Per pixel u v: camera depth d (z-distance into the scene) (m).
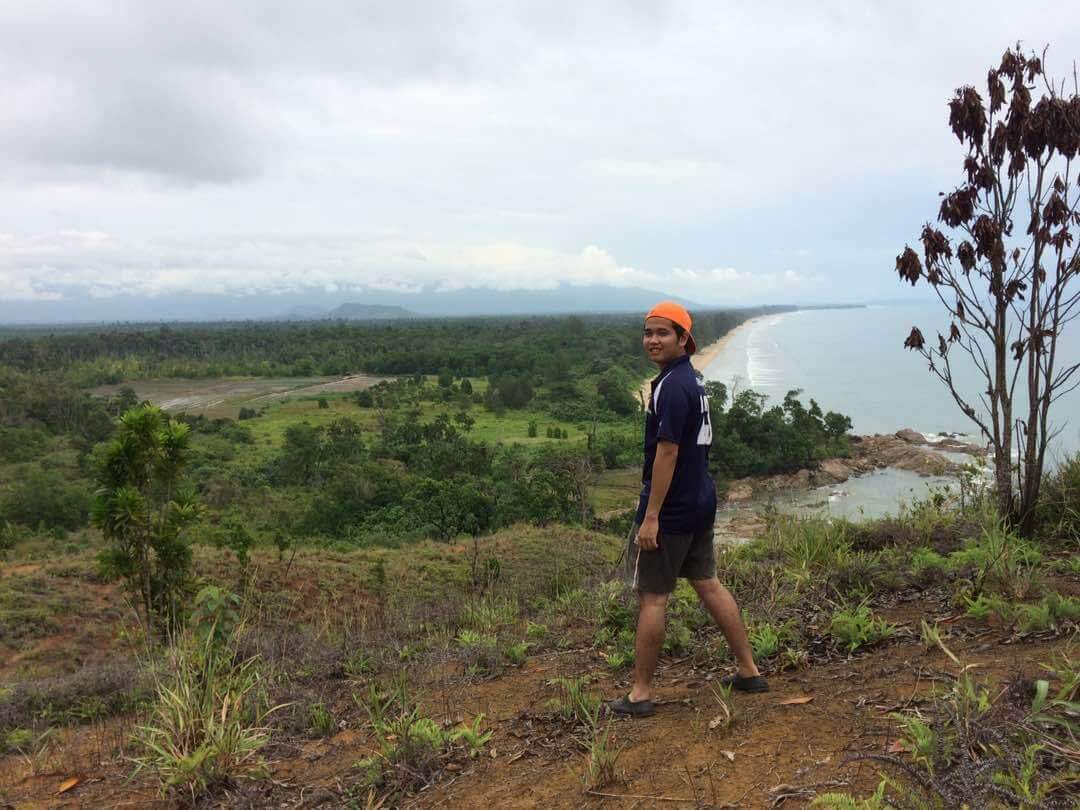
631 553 3.28
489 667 4.43
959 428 67.44
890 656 3.41
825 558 5.23
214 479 45.31
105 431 65.88
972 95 4.92
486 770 2.93
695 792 2.39
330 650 5.41
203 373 124.94
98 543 34.19
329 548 31.86
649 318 3.12
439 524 35.09
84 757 3.86
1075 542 4.99
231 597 4.28
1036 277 4.96
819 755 2.49
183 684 3.57
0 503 40.78
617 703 3.22
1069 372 5.02
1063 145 4.65
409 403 89.25
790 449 51.09
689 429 3.07
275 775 3.20
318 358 137.25
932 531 5.63
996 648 3.26
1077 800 1.88
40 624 15.59
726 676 3.51
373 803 2.81
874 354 150.62
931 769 2.12
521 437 69.50
